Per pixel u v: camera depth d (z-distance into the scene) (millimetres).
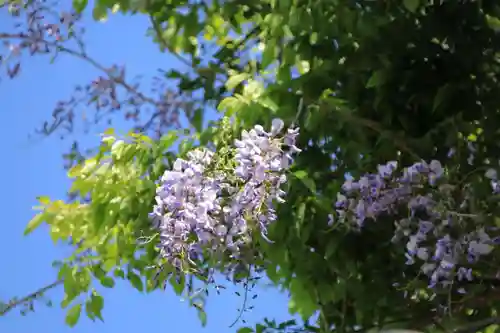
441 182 1851
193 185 1842
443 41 1974
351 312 1972
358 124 1972
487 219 1829
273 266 1968
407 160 1953
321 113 1962
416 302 1921
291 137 1844
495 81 1949
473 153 1918
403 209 1867
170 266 1890
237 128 1945
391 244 1942
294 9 1981
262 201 1830
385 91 1962
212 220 1833
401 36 1951
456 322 1868
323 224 1967
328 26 1974
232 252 1849
